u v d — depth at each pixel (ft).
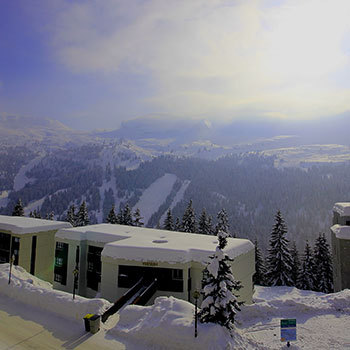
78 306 55.83
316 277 181.88
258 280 205.05
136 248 92.79
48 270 146.20
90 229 130.11
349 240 118.52
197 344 43.01
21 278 75.10
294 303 63.36
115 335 48.85
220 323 46.65
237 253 96.73
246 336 50.16
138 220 239.50
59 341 46.52
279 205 645.51
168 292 88.02
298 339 50.11
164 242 103.65
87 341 46.62
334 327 54.39
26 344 45.27
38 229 143.02
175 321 47.37
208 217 236.43
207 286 47.88
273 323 56.95
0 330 49.62
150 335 46.37
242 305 61.31
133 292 81.76
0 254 143.64
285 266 179.32
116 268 92.27
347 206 132.87
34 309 58.70
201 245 97.91
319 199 622.95
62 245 123.65
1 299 63.62
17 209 255.50
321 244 183.52
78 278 116.16
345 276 118.01
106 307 57.57
